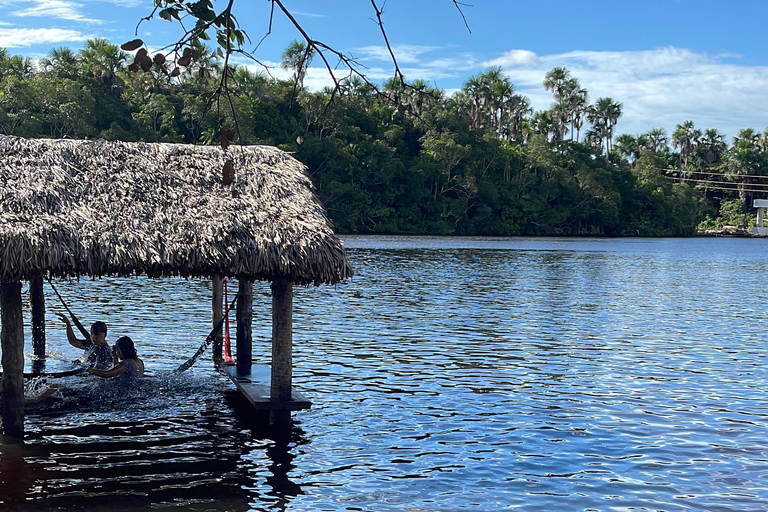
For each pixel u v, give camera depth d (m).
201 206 9.36
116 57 99.56
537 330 18.91
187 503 7.27
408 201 105.56
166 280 28.52
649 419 10.70
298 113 101.75
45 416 10.05
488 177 111.12
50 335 16.12
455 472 8.37
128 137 87.25
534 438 9.70
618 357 15.48
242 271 8.87
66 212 8.80
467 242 78.12
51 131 81.69
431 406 11.17
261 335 17.12
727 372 14.12
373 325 19.05
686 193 129.38
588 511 7.35
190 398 11.17
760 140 156.12
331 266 9.07
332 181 95.69
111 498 7.35
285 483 7.89
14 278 8.25
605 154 134.75
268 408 9.68
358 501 7.46
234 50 3.82
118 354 12.12
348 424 10.11
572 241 91.81
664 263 52.09
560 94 133.88
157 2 3.77
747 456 9.12
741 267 49.22
